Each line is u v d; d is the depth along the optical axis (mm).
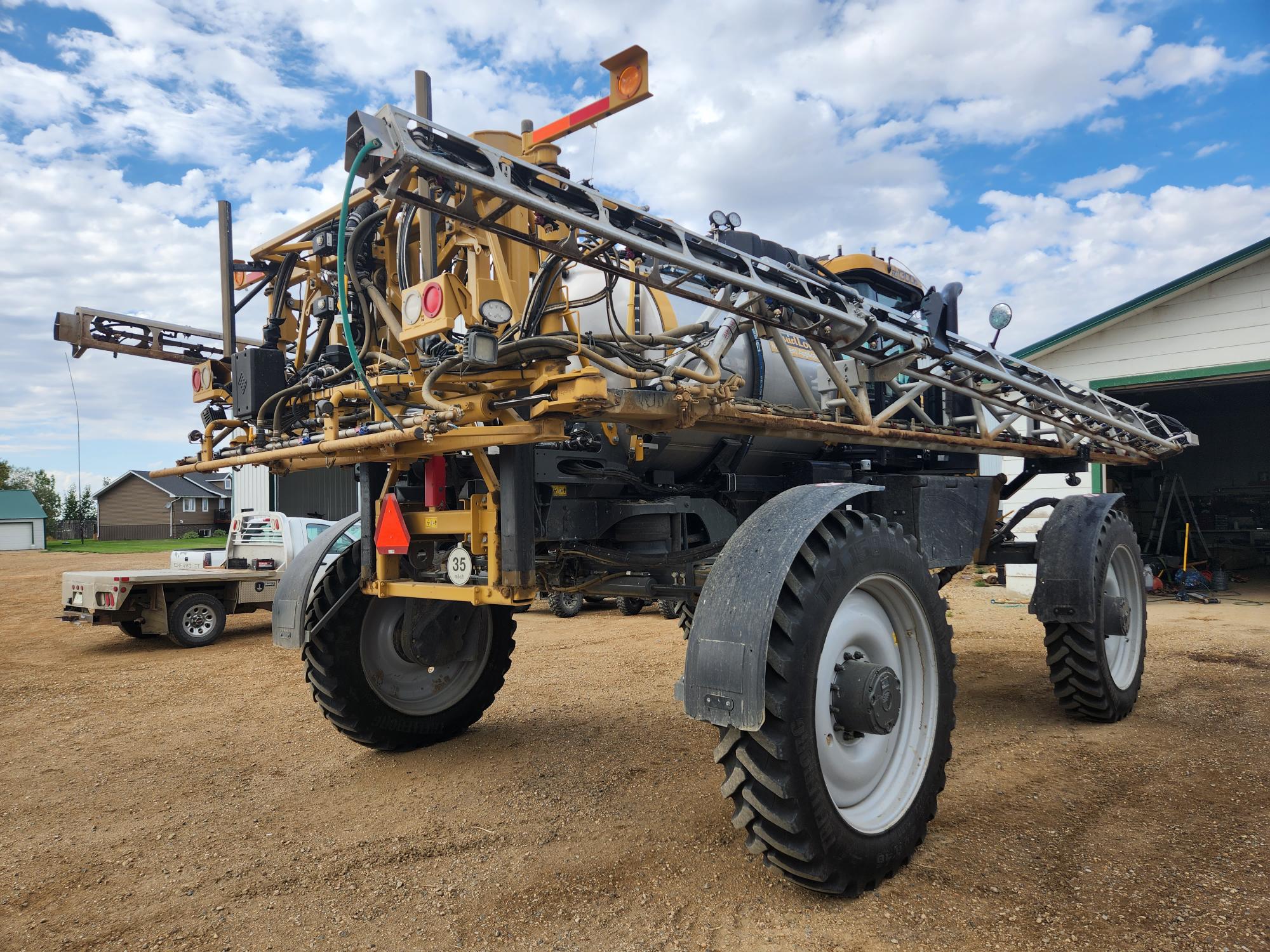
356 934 2424
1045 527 4797
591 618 9914
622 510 4062
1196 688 5559
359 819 3344
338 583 4016
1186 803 3355
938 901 2551
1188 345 11172
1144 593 5117
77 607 8906
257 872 2871
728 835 3082
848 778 2746
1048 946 2262
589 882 2715
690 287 3965
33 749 4656
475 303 2699
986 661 6609
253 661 7723
